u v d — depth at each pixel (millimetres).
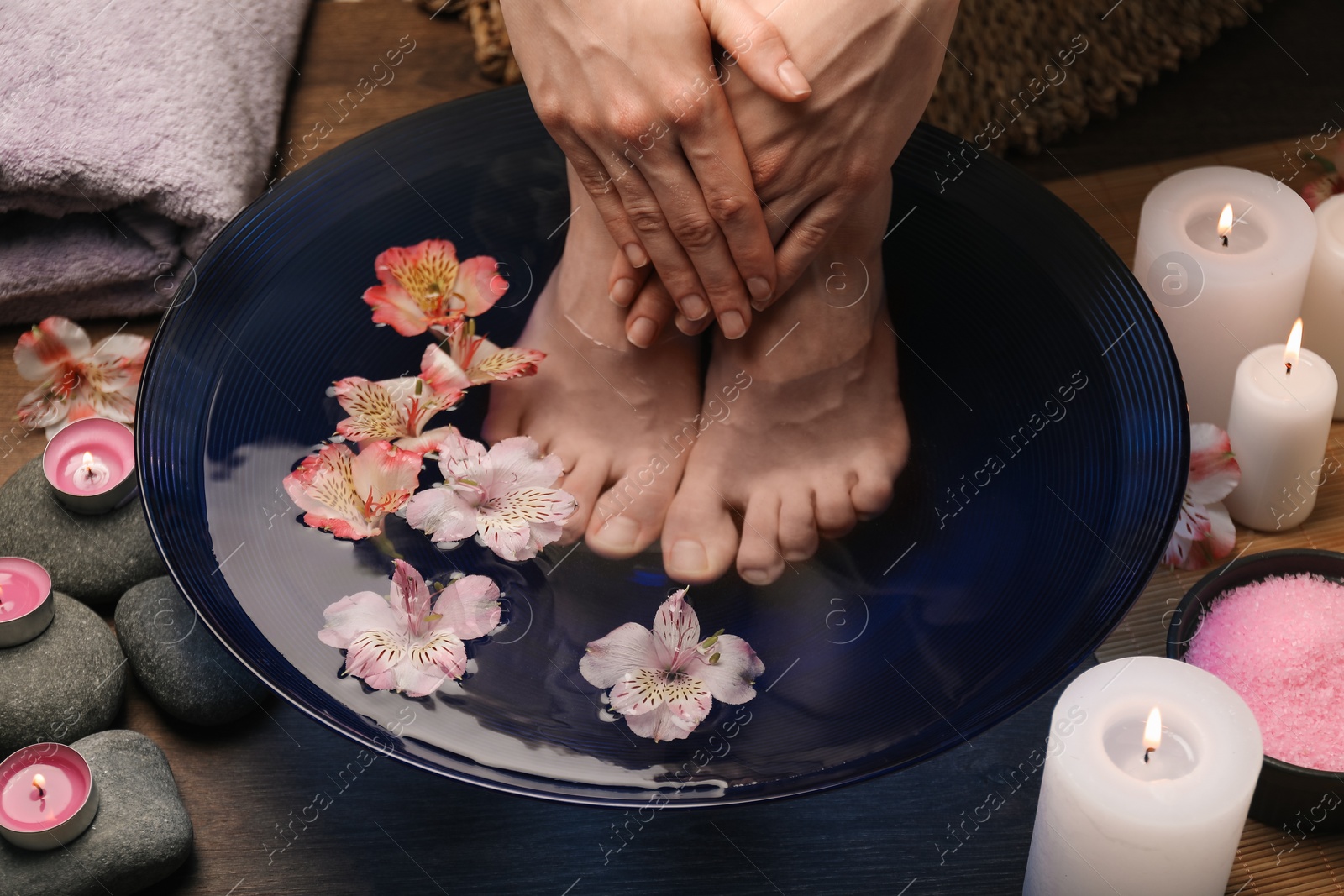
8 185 1380
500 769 1179
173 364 1289
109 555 1309
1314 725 1238
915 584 1250
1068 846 1176
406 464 1278
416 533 1266
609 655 1220
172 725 1280
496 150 1402
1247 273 1319
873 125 1254
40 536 1309
